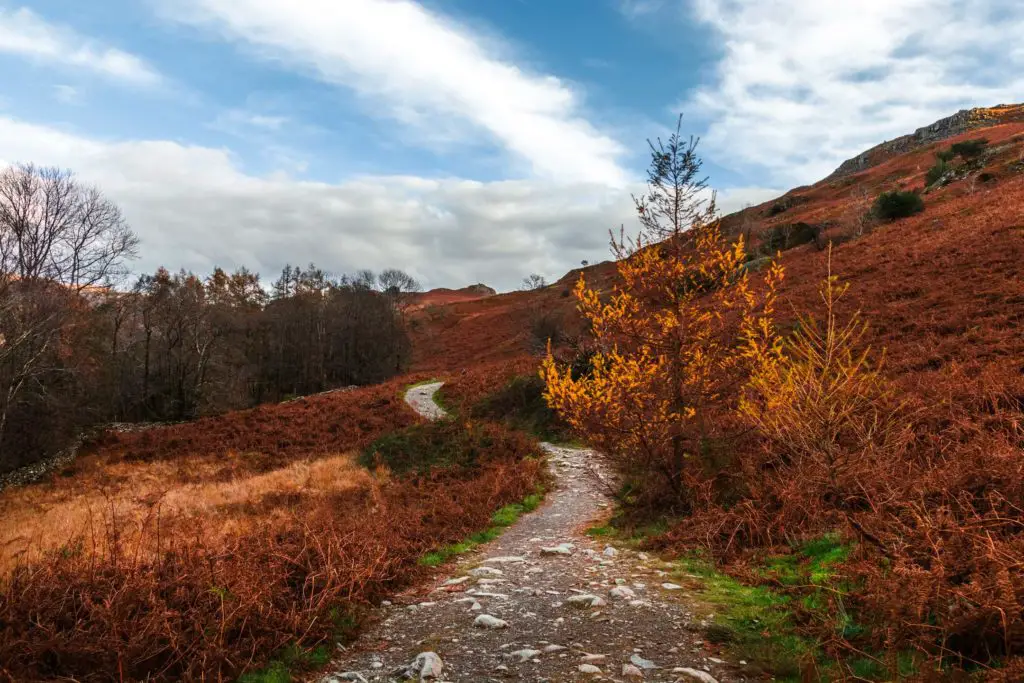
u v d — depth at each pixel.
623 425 9.39
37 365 30.20
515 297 133.88
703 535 7.61
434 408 33.56
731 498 8.76
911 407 9.41
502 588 6.53
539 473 15.63
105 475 23.86
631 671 3.98
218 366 53.94
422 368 79.31
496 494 12.88
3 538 11.43
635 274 9.77
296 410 35.22
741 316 9.18
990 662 3.47
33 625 4.50
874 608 4.14
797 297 27.33
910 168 85.69
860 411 7.14
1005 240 25.20
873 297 23.56
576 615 5.37
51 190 34.44
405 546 8.39
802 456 6.63
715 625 4.84
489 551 8.85
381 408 33.38
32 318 27.86
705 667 4.05
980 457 6.21
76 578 5.13
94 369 38.22
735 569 6.44
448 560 8.36
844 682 3.54
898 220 44.22
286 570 6.39
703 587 6.00
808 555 6.38
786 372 7.17
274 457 25.22
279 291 97.50
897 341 17.92
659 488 9.86
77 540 6.57
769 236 55.25
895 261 28.72
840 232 47.56
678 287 9.53
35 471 27.27
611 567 7.08
